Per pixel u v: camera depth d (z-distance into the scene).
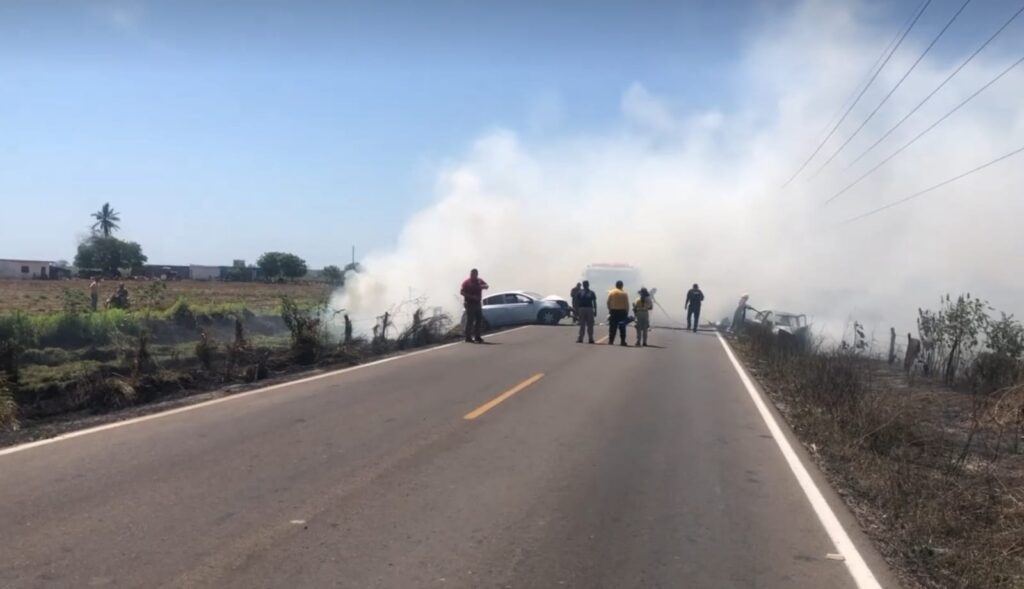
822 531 6.91
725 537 6.70
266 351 18.69
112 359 19.33
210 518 6.95
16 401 12.59
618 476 8.67
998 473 8.82
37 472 8.50
